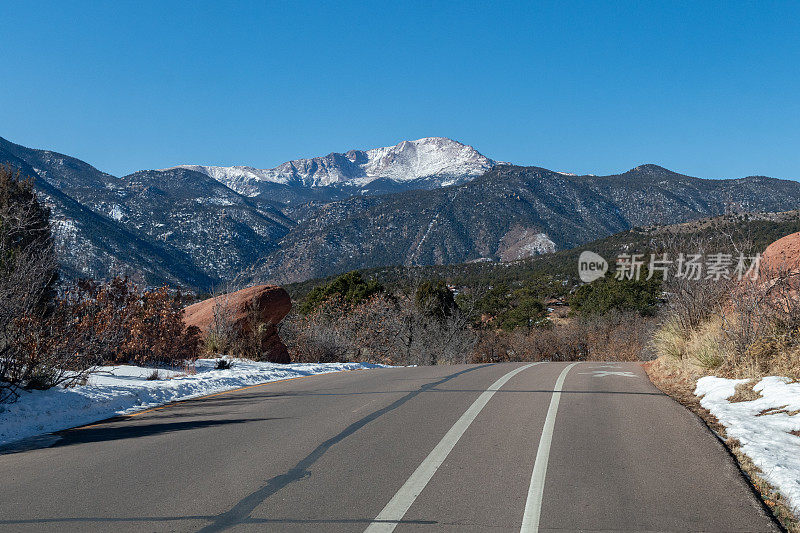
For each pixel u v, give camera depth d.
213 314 18.34
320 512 4.19
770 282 10.11
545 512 4.16
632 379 11.80
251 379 12.66
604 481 4.86
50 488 4.82
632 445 6.06
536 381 11.54
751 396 8.10
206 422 7.65
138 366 13.22
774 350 9.31
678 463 5.36
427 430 6.90
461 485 4.79
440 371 14.48
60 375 9.23
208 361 15.61
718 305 11.82
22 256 10.38
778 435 6.16
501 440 6.36
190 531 3.85
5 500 4.54
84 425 7.70
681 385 10.61
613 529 3.84
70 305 12.23
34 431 7.31
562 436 6.52
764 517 4.02
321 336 22.52
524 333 57.81
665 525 3.90
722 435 6.52
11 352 8.56
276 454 5.85
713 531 3.81
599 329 51.25
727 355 10.02
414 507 4.28
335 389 10.80
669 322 13.17
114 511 4.25
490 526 3.91
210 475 5.14
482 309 71.88
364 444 6.22
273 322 19.69
